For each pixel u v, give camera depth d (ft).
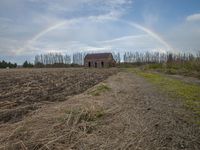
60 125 17.42
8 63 340.59
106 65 290.97
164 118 19.67
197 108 23.39
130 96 31.99
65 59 362.94
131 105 25.34
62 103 26.35
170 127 17.25
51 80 63.00
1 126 18.22
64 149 13.66
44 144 14.12
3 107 25.36
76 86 48.32
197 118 19.62
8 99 30.50
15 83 51.65
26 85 47.85
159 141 14.65
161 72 101.91
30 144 14.14
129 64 287.28
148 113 21.56
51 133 15.87
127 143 14.46
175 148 13.60
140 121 18.94
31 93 36.58
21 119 20.47
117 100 28.50
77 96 31.32
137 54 322.14
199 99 28.53
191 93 33.19
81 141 14.80
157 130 16.65
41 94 35.68
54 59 363.35
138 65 271.28
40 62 362.12
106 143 14.51
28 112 23.06
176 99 28.60
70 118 18.83
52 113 20.86
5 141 14.76
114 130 16.83
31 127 16.99
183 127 17.22
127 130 16.79
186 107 23.89
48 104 26.76
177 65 113.39
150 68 144.25
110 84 49.78
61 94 36.09
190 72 79.10
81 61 359.87
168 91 35.63
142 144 14.28
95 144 14.38
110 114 21.30
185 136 15.39
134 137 15.40
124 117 20.24
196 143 14.26
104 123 18.51
